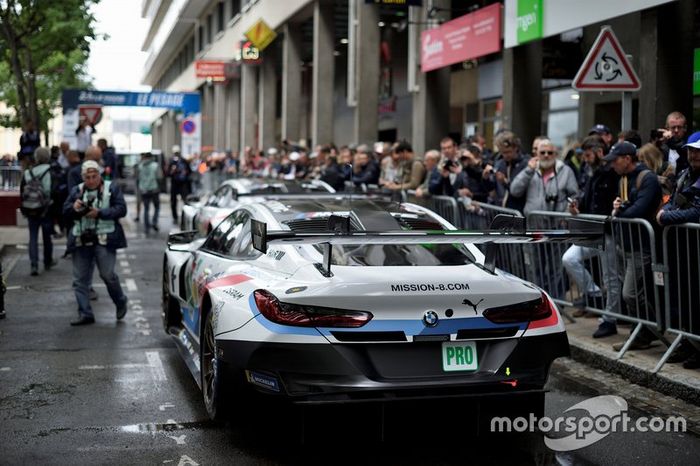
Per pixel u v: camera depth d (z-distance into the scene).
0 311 9.31
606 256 7.51
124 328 8.82
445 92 18.80
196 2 44.41
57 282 12.09
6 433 5.34
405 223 5.89
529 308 4.91
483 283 4.92
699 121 11.78
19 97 21.91
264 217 6.01
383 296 4.68
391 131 30.22
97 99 29.00
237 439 5.23
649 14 11.09
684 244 6.52
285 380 4.71
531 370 4.88
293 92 28.89
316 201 6.51
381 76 30.00
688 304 6.54
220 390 5.14
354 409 5.81
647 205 7.06
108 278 9.03
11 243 17.08
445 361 4.75
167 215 26.34
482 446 5.12
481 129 21.52
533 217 8.77
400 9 21.06
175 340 7.33
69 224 13.85
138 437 5.26
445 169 10.51
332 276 4.95
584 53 14.82
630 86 8.40
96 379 6.71
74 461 4.82
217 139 45.00
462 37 16.20
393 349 4.70
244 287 5.20
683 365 6.64
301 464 4.81
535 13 13.47
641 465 4.80
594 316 8.78
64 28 22.52
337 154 16.44
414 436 5.30
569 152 10.70
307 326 4.67
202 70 38.25
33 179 12.64
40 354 7.60
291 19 28.39
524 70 14.68
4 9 21.36
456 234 4.75
